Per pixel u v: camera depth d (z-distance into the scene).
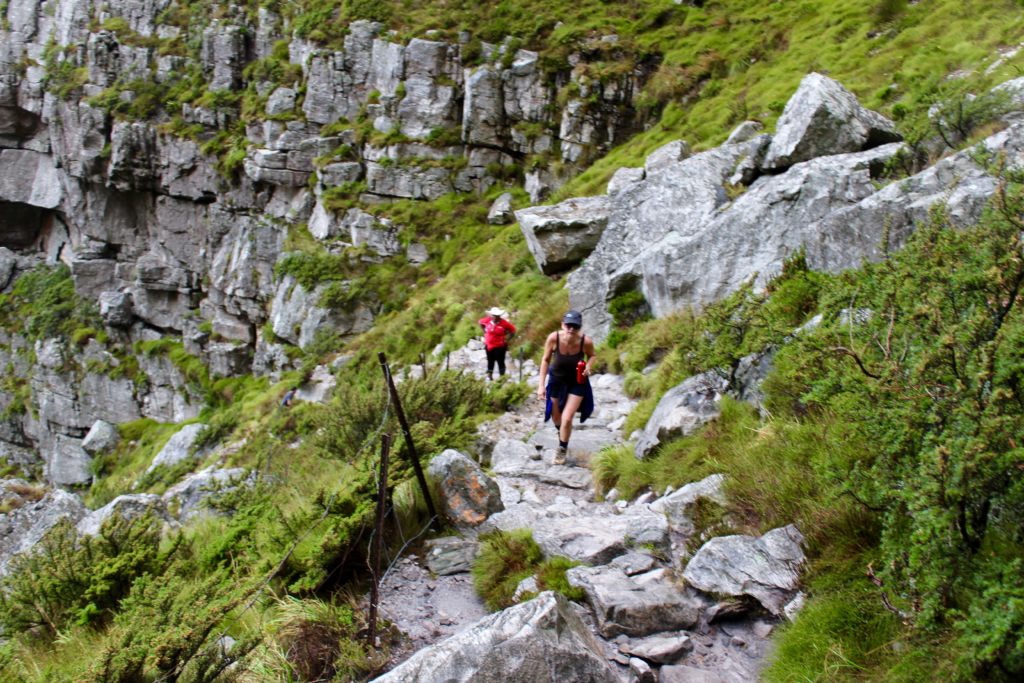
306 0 39.53
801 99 12.18
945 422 3.69
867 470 4.37
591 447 8.87
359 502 5.75
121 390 44.41
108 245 48.19
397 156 34.47
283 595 5.33
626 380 11.02
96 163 44.62
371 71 36.41
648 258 12.76
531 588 5.08
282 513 6.37
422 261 32.03
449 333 20.48
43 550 6.71
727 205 12.27
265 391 30.91
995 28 16.33
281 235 37.12
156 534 7.07
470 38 34.81
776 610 4.52
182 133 41.31
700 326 8.81
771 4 30.34
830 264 8.84
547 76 32.84
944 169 8.18
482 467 8.83
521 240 25.77
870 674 3.72
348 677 4.43
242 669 4.19
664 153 18.67
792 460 5.49
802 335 6.41
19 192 53.69
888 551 3.87
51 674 4.70
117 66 45.38
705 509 5.62
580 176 28.23
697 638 4.53
